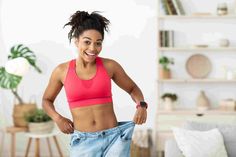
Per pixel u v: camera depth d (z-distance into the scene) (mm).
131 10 4777
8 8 4836
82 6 4801
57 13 4816
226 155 3062
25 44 4859
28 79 4895
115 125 1955
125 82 2033
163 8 4625
